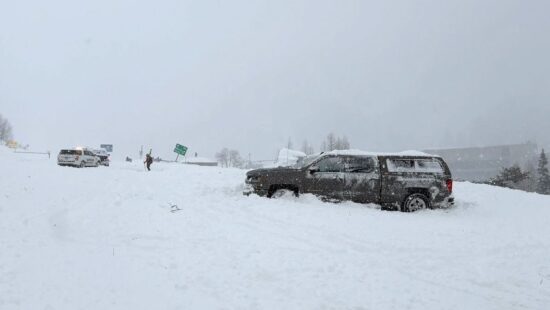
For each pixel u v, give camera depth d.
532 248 7.57
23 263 5.83
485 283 5.83
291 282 5.45
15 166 18.78
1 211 8.74
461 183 16.67
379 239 7.63
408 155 11.73
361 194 11.23
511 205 12.87
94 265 5.88
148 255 6.38
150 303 4.72
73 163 30.53
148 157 26.69
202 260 6.16
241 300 4.87
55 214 8.72
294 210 9.77
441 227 8.91
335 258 6.48
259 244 7.03
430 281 5.81
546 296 5.48
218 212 9.52
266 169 11.60
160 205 10.03
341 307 4.80
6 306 4.54
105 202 10.24
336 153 11.56
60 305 4.60
